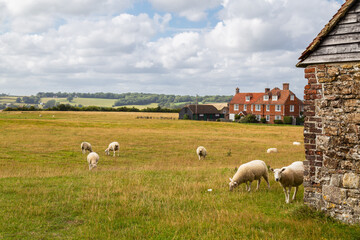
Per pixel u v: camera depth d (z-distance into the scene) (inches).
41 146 1395.2
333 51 370.6
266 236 308.2
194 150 1413.6
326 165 374.9
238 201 454.3
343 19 366.9
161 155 1251.8
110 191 515.5
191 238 317.7
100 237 324.2
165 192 511.5
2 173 743.7
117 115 4441.4
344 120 361.7
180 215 386.3
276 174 430.3
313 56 386.9
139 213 400.5
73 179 637.3
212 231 326.3
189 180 628.1
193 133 2244.1
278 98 3703.3
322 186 378.3
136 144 1571.1
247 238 307.9
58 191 513.3
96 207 420.8
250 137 2066.9
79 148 1386.6
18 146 1363.2
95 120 3412.9
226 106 4670.3
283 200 459.5
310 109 390.0
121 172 741.9
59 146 1422.2
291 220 361.4
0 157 1086.4
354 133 353.7
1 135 1764.3
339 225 346.6
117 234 332.8
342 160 362.0
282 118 3599.9
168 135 2032.5
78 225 365.4
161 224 355.3
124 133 2098.9
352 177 353.7
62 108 5521.7
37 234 335.9
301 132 2427.4
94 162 904.3
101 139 1738.4
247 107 4005.9
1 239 319.3
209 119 4311.0
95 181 608.1
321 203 379.6
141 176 671.1
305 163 394.0
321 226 342.0
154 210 411.2
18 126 2342.5
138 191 513.0
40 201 455.5
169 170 785.6
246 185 540.7
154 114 5083.7
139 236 323.3
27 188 539.8
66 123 2787.9
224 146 1567.4
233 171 735.1
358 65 353.1
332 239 302.7
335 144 367.9
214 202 443.2
